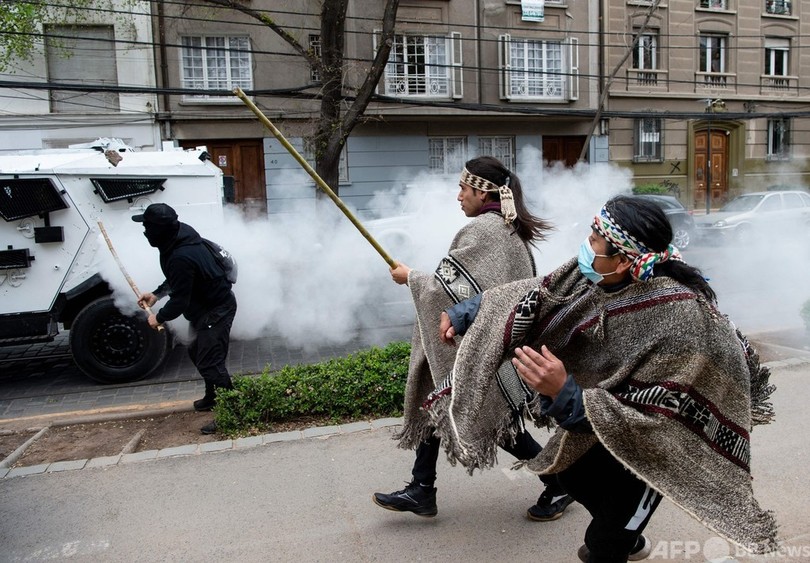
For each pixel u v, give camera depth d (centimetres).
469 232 285
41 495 355
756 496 330
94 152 648
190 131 1608
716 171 2195
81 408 553
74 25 1515
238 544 301
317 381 457
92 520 326
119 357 611
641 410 183
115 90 1075
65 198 588
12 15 1302
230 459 393
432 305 279
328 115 1105
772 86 2216
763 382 217
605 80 1934
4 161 593
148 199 608
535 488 348
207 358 471
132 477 373
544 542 297
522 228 294
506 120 1850
